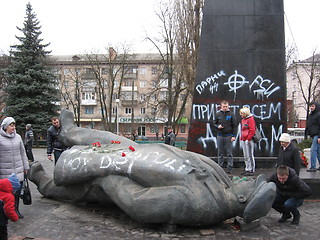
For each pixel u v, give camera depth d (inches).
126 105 1862.7
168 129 527.2
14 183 140.6
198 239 158.1
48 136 264.4
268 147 323.0
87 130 240.8
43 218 192.5
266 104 326.3
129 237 160.6
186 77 857.5
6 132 192.7
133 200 161.6
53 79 1032.2
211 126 327.0
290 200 182.5
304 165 302.4
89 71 1598.2
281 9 331.9
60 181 202.7
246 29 332.5
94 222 185.2
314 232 172.2
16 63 945.5
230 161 282.0
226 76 330.6
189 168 166.9
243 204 166.7
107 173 181.9
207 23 334.6
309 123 278.1
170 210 156.9
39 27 997.8
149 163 171.5
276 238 162.2
